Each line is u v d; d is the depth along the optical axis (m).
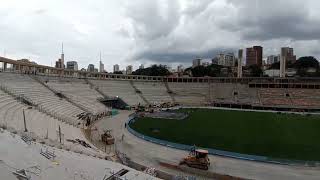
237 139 58.72
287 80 127.50
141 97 124.75
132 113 97.25
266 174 38.66
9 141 25.45
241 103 118.44
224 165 42.16
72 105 83.75
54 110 68.50
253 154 47.47
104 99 107.50
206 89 136.75
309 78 125.31
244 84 135.25
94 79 127.69
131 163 39.69
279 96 120.69
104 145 52.28
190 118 87.25
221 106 121.56
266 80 132.88
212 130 68.12
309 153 48.44
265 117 91.31
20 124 42.31
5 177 15.42
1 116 43.25
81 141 46.31
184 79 146.38
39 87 85.81
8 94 62.62
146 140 56.97
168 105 118.69
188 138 59.06
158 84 142.62
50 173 19.45
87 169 22.91
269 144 54.72
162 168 40.28
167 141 55.66
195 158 41.06
